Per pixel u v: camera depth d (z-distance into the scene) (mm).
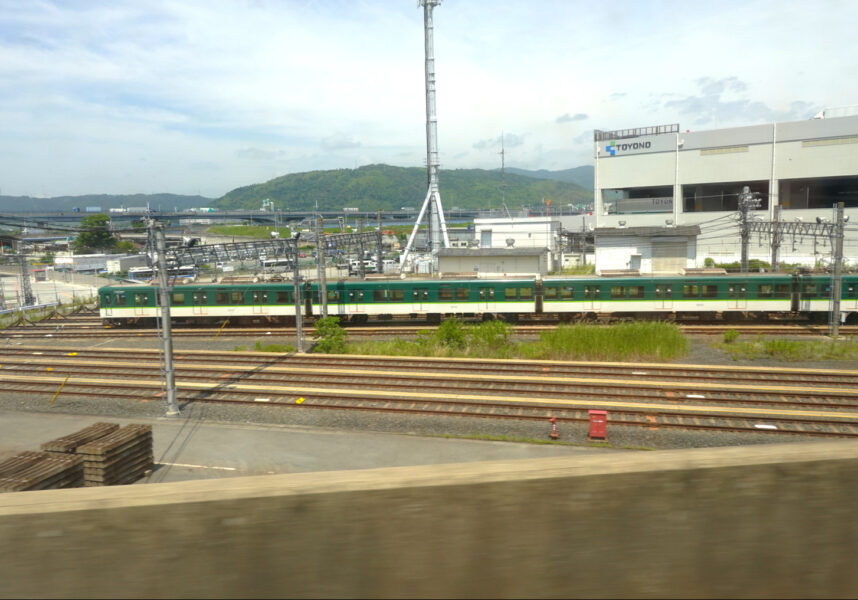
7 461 11695
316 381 19172
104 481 11984
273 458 13711
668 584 2072
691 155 49094
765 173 46625
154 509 1962
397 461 13383
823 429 14344
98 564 1993
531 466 2047
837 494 2090
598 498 2039
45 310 39531
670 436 14359
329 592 2021
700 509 2064
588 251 53156
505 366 20766
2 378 20219
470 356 23219
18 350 25281
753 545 2080
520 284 29375
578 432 14773
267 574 2002
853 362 21297
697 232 41531
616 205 53531
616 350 22500
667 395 17016
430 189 47031
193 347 26688
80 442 12531
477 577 2039
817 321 28875
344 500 1998
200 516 1971
